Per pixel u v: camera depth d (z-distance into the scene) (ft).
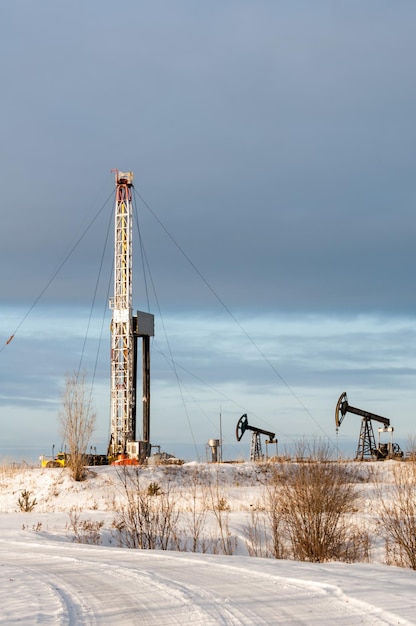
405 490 113.19
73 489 198.70
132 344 315.99
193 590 49.29
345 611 40.65
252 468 216.74
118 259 321.32
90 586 52.80
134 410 313.73
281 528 106.73
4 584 54.80
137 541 104.68
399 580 52.47
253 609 41.88
